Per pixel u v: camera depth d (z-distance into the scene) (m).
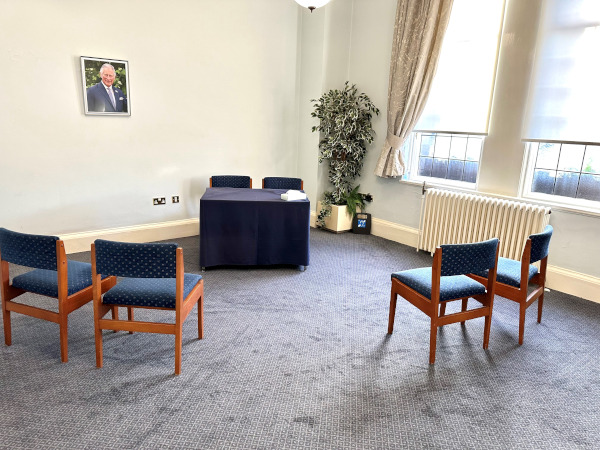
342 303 3.53
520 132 4.03
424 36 4.51
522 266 2.82
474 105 4.39
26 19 3.89
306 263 4.24
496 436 2.05
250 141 5.60
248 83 5.40
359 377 2.49
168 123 4.91
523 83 3.94
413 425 2.11
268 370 2.53
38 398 2.21
